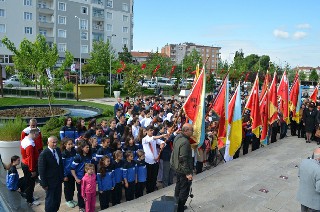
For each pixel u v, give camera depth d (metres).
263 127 13.35
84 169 7.51
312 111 14.53
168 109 15.52
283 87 15.38
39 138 8.45
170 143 9.30
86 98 37.03
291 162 11.38
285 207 7.58
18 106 25.42
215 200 7.86
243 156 12.16
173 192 8.26
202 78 8.90
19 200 5.75
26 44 21.78
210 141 11.31
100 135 9.34
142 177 8.54
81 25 66.81
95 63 50.16
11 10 57.69
